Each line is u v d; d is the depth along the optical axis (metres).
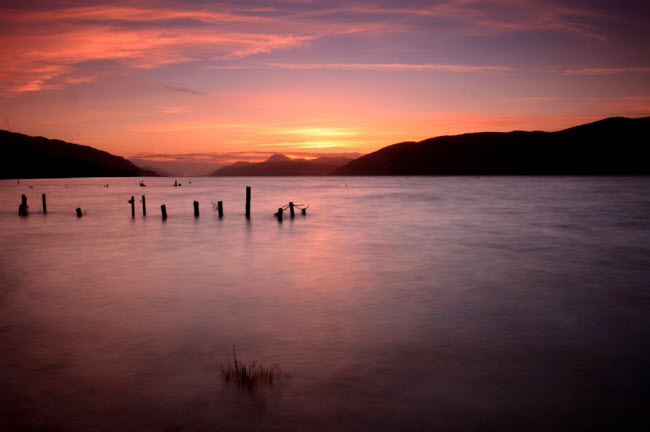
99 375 6.52
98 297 11.03
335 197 61.22
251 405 5.64
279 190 88.69
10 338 8.09
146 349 7.54
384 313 9.62
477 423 5.21
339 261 15.89
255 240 21.22
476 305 10.24
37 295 11.23
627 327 8.66
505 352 7.38
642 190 72.38
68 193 76.38
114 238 21.89
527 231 24.19
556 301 10.56
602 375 6.51
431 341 7.91
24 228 25.97
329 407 5.58
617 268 14.48
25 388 6.13
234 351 7.45
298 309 9.95
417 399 5.79
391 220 30.33
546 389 6.07
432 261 15.83
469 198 55.59
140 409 5.55
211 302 10.55
